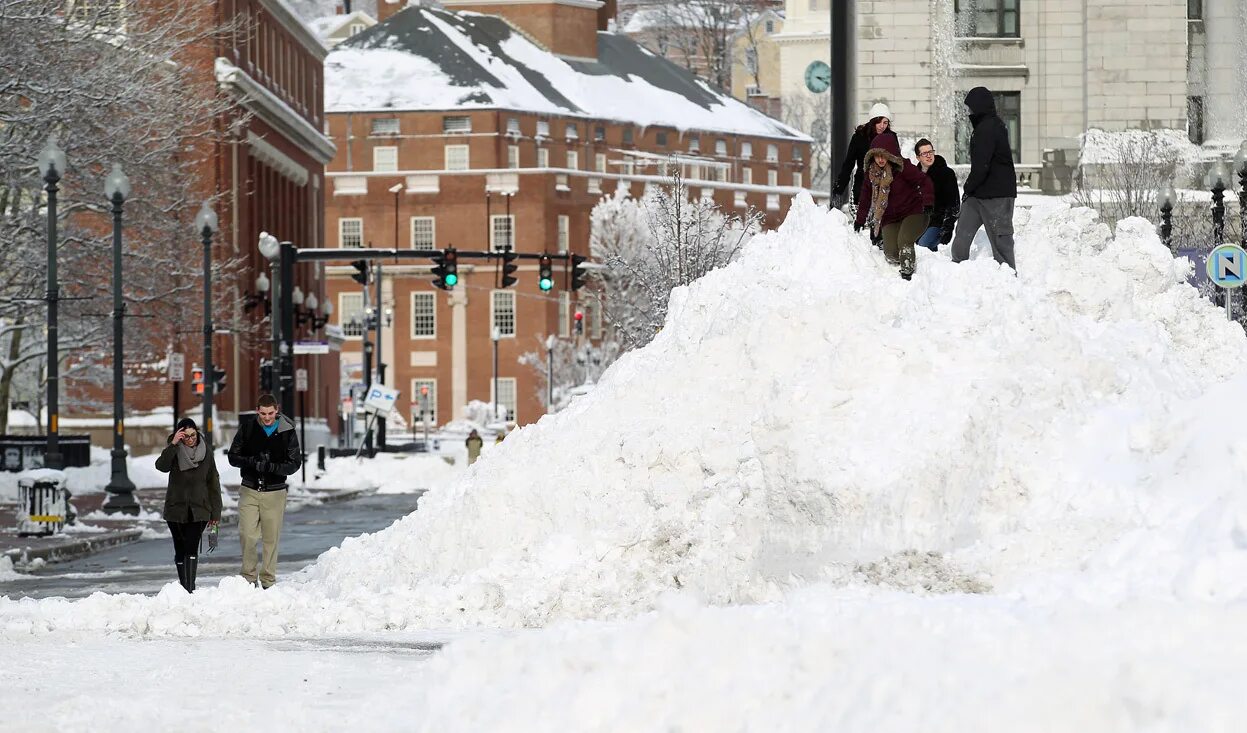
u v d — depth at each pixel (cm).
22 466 15712
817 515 4394
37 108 13438
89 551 9294
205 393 13688
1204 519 3378
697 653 2397
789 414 4478
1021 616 2480
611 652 2459
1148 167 14125
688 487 4956
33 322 16888
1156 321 5450
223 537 10488
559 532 5084
